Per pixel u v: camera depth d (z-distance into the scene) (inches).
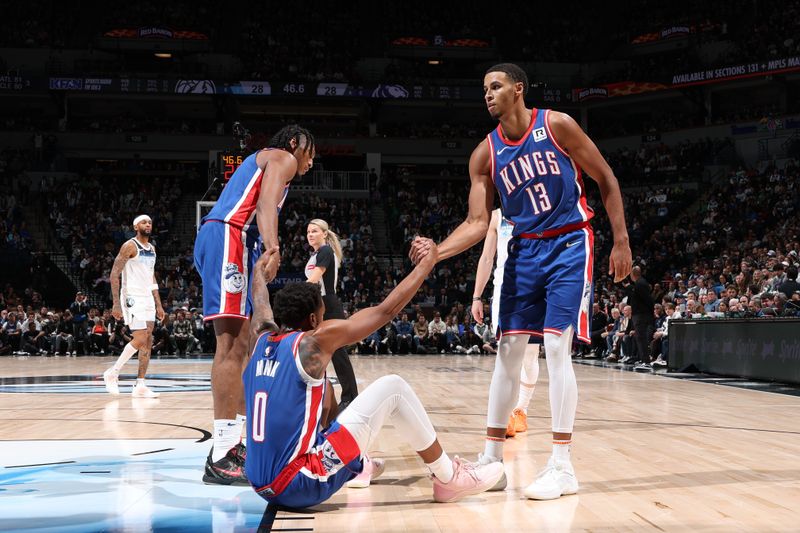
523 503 113.6
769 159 981.2
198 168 1160.2
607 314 624.4
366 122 1225.4
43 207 1024.9
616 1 1194.6
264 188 128.9
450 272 906.1
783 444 169.2
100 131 1119.0
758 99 1074.7
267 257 115.0
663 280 784.9
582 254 127.6
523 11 1235.9
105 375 304.2
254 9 1202.6
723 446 166.6
